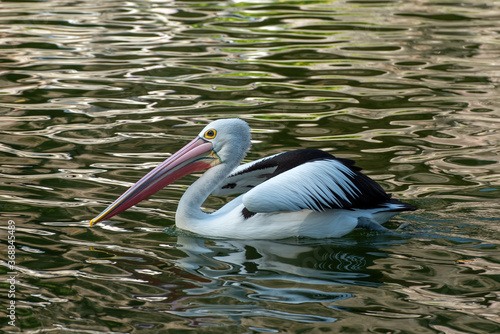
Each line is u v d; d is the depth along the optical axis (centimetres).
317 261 948
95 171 1265
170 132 1490
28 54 2123
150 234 1041
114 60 2072
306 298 820
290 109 1656
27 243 977
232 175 1093
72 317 770
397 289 845
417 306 798
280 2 2927
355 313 780
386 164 1316
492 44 2217
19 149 1374
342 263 938
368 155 1365
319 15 2680
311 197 1012
